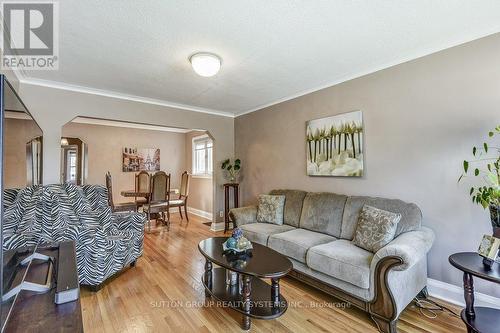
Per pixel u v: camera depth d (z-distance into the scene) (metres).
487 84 2.10
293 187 3.87
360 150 2.95
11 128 0.97
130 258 2.94
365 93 2.94
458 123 2.24
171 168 7.05
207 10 1.83
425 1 1.75
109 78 3.15
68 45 2.32
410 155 2.55
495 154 2.04
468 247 2.17
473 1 1.75
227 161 4.90
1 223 0.72
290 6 1.80
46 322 0.79
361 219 2.50
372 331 1.85
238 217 3.55
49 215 2.26
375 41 2.29
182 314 2.07
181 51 2.46
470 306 1.66
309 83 3.35
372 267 1.90
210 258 2.11
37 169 2.18
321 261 2.24
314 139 3.50
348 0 1.74
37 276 1.11
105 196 3.18
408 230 2.28
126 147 6.41
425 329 1.87
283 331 1.86
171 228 5.06
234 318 2.02
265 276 1.75
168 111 4.33
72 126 5.76
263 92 3.73
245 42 2.29
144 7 1.79
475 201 1.99
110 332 1.83
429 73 2.42
